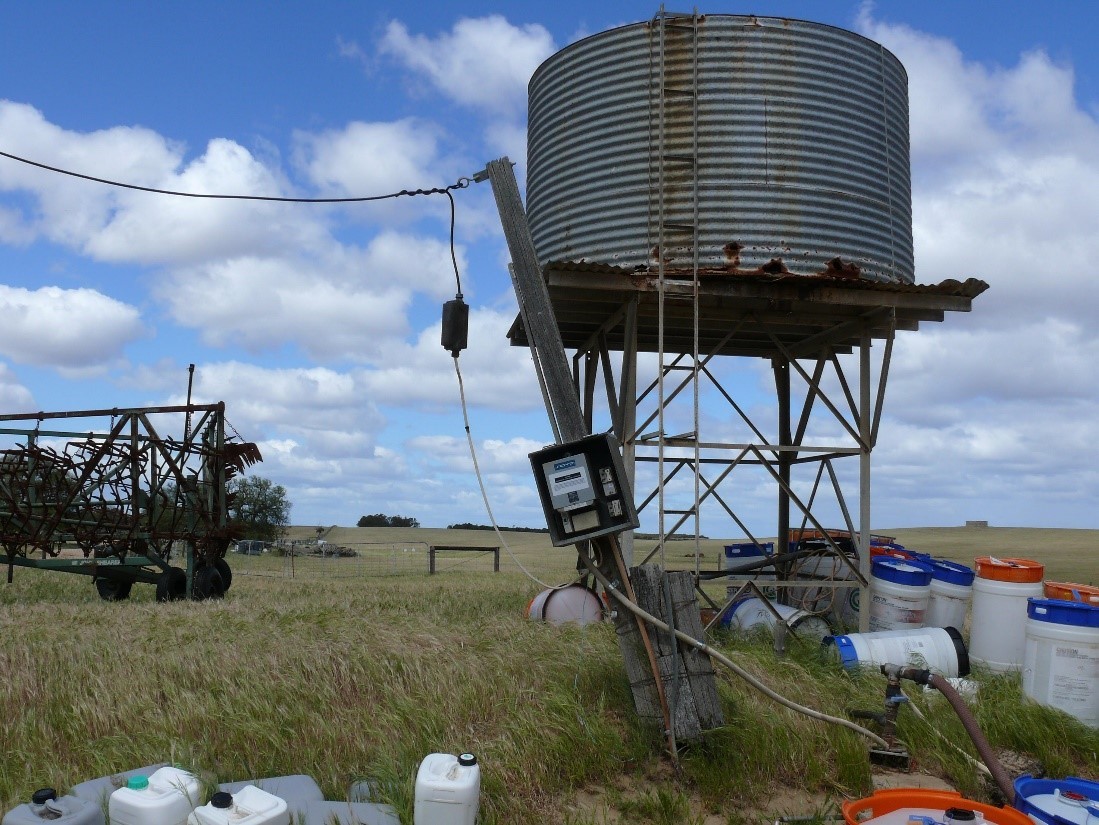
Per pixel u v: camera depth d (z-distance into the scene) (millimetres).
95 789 6176
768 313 15656
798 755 8875
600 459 8867
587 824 7332
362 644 10562
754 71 14273
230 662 9836
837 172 14484
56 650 10531
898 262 15203
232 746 8062
